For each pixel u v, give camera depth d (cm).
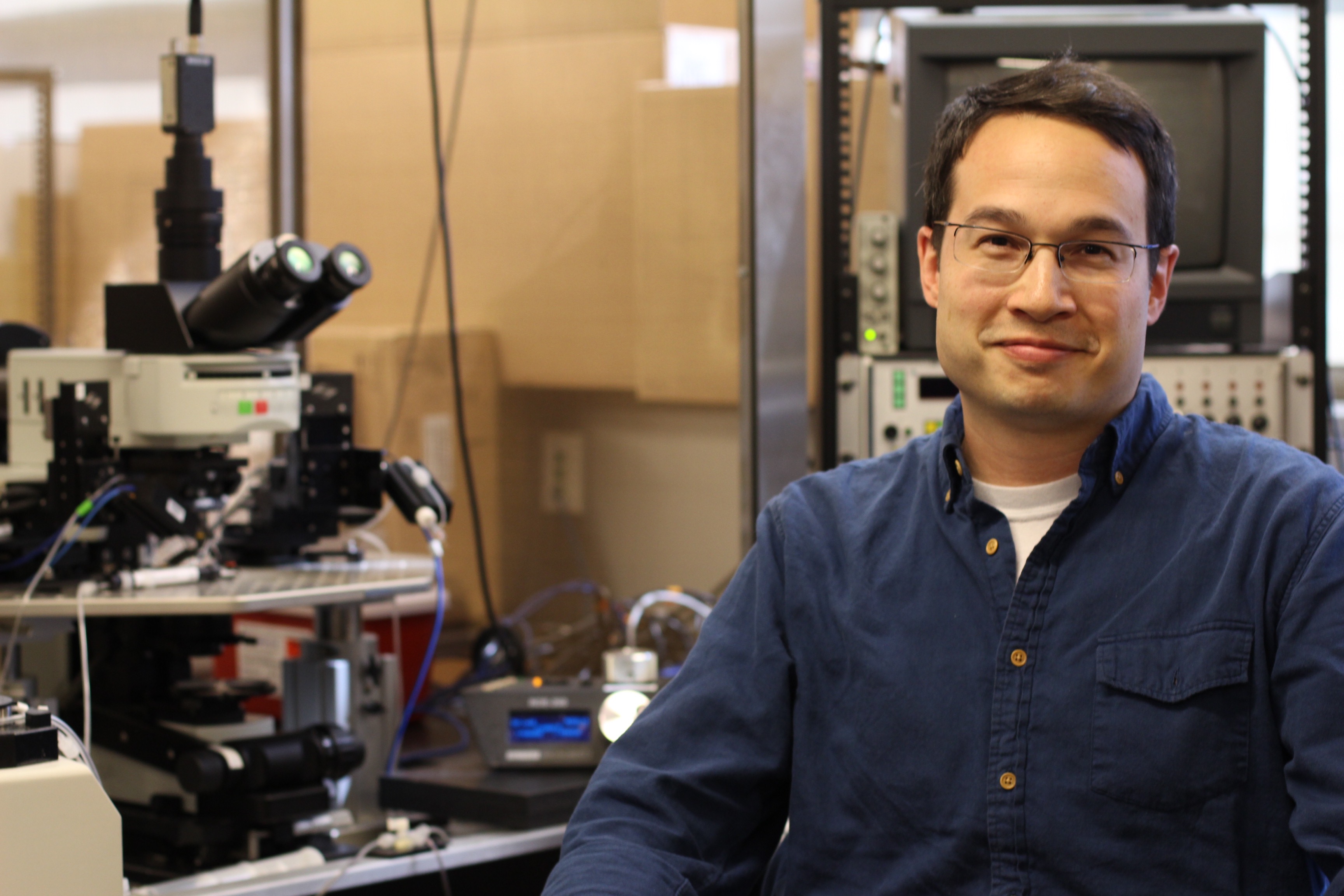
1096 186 118
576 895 113
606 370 255
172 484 193
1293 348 204
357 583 189
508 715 195
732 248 238
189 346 188
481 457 271
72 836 123
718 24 253
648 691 193
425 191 272
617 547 258
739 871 128
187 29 278
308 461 206
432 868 177
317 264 184
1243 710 113
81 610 170
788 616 131
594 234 255
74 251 287
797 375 228
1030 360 118
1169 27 200
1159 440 124
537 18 258
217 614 185
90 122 285
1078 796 115
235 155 279
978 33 199
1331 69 312
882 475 137
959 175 124
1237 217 204
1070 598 120
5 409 207
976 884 118
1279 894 112
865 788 123
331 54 276
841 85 202
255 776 175
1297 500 115
